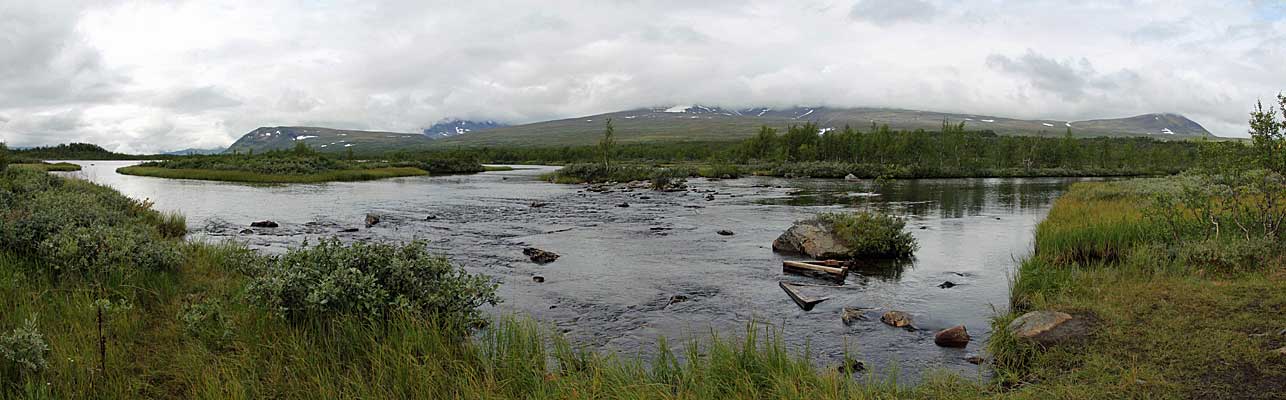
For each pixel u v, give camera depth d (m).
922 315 11.12
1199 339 7.66
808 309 11.63
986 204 36.66
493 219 27.28
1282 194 13.55
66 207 14.73
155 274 10.95
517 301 12.01
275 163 74.25
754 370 7.18
